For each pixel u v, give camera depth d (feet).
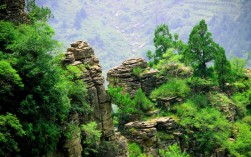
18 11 186.19
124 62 302.86
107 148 198.59
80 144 181.57
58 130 166.20
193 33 337.52
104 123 205.16
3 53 153.58
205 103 306.76
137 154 242.37
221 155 286.87
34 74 149.89
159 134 263.90
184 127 281.54
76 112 184.96
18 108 147.95
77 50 206.08
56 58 177.37
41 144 153.99
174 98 294.87
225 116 304.09
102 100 205.87
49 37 164.25
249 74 389.19
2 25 161.68
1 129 135.13
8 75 139.74
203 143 283.18
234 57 387.96
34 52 155.12
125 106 270.46
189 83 320.29
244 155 290.56
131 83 295.07
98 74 207.82
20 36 161.17
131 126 257.34
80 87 188.14
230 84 345.72
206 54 333.42
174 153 246.68
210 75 330.34
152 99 295.28
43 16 215.92
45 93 156.04
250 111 340.59
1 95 144.15
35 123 152.66
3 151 136.05
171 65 326.03
